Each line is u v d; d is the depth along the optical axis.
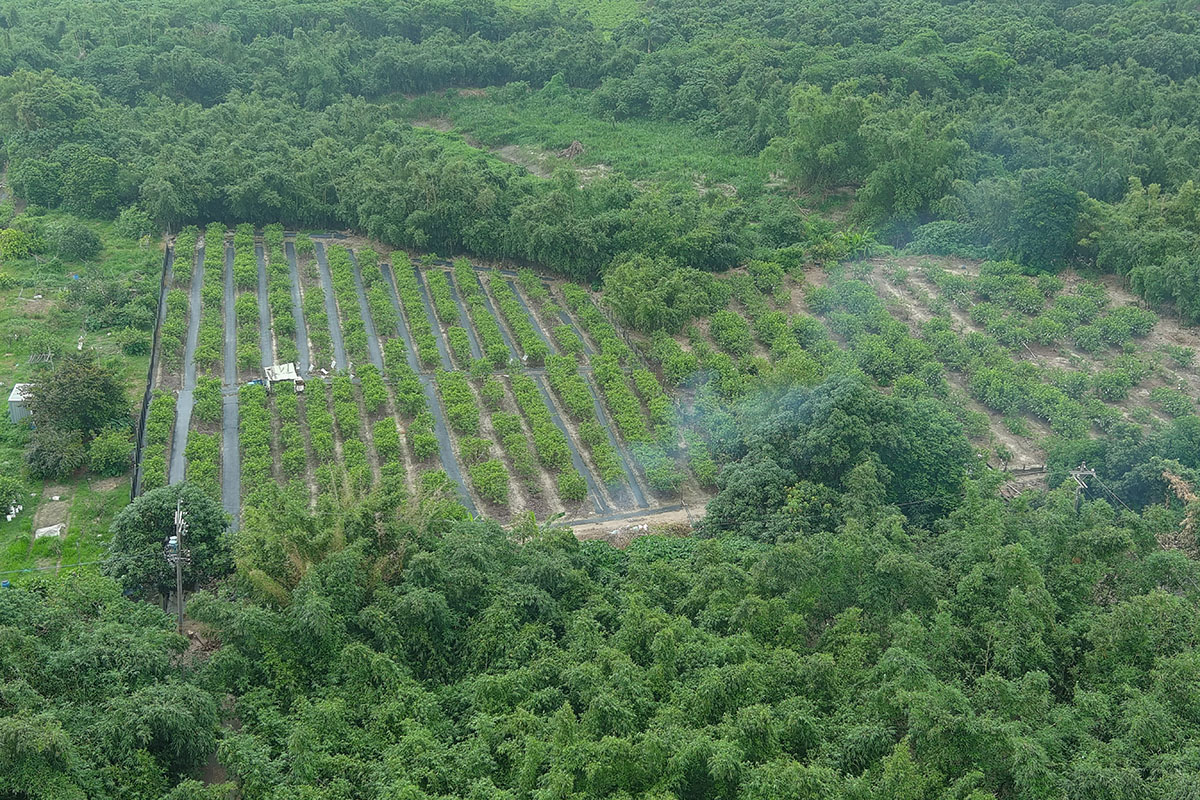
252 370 89.38
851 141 120.12
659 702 46.50
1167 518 62.56
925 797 39.97
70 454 72.00
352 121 129.50
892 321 95.06
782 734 43.06
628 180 122.75
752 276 105.31
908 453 72.00
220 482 74.62
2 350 87.19
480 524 60.25
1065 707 45.66
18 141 116.38
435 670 51.09
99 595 51.03
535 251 105.75
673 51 153.00
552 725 43.28
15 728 38.03
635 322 94.50
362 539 54.19
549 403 86.81
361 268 106.94
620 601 56.53
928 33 150.38
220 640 52.97
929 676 44.75
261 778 41.66
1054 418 82.31
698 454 77.94
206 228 114.62
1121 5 167.12
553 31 162.75
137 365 87.44
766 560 54.88
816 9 164.62
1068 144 120.00
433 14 162.00
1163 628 49.31
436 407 85.44
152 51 139.62
